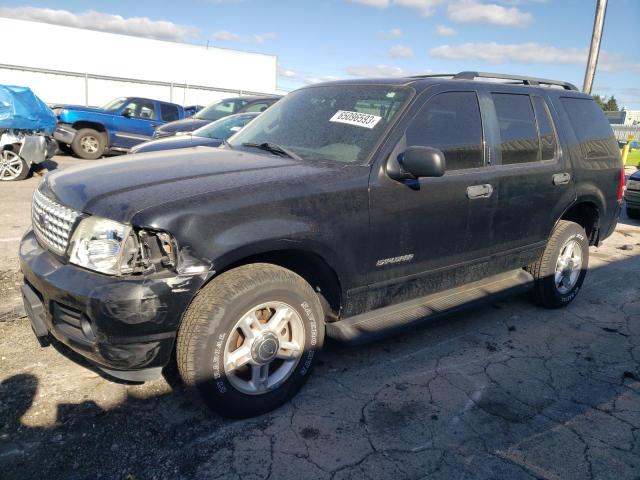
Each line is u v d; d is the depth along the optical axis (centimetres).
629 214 1046
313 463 267
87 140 1412
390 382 349
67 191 294
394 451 280
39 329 295
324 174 312
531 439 296
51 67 2658
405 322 358
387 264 339
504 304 507
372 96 375
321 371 359
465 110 387
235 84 3123
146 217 252
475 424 308
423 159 311
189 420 295
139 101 1505
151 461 261
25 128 1009
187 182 286
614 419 321
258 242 273
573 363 392
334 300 329
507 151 411
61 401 303
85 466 255
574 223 485
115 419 291
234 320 276
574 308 509
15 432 275
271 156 351
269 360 296
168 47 2903
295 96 432
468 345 413
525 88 446
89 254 262
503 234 413
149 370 270
